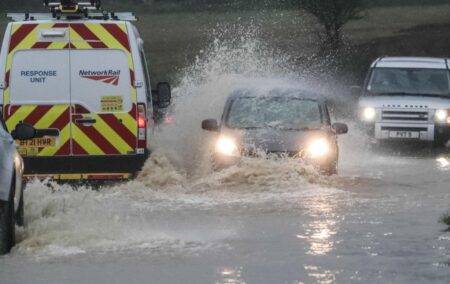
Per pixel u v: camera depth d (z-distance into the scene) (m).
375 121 56.09
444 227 29.52
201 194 36.62
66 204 32.62
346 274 23.25
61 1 38.47
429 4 163.00
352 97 61.12
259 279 22.81
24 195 32.62
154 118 43.97
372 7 158.50
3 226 25.94
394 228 29.39
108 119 38.31
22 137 30.47
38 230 28.39
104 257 25.39
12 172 26.92
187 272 23.56
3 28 133.38
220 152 38.69
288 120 40.38
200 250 26.23
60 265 24.50
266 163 38.03
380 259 24.92
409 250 26.05
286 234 28.53
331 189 37.50
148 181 38.19
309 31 115.56
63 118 38.22
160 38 131.75
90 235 27.61
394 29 126.00
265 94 41.91
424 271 23.53
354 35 120.12
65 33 38.41
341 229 29.27
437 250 26.05
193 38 129.12
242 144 38.50
